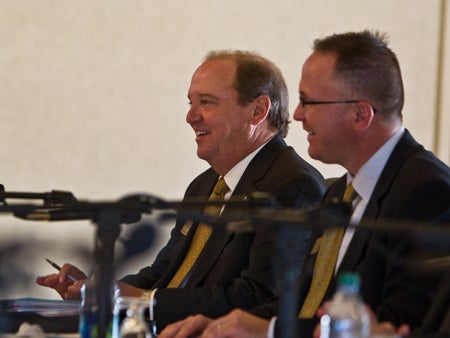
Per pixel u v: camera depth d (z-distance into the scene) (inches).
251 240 332.5
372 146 283.1
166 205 224.4
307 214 201.3
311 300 278.5
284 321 199.5
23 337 272.1
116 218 223.3
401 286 258.5
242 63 358.6
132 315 233.0
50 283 348.5
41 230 492.1
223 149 356.2
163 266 385.7
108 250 223.5
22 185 569.6
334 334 198.1
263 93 356.5
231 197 346.0
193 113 358.6
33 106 568.4
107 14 569.3
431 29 571.5
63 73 569.6
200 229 355.6
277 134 360.5
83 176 572.1
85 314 249.1
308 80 288.2
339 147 286.2
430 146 572.4
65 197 279.7
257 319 267.9
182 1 571.5
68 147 570.9
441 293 243.4
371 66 282.8
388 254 235.0
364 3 573.3
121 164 572.1
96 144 571.2
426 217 265.9
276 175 340.5
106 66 570.9
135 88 571.5
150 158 573.6
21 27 566.3
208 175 385.7
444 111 569.3
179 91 573.3
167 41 572.1
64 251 489.1
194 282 341.1
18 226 493.7
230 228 210.8
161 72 572.1
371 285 266.7
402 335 219.9
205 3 572.7
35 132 569.3
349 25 574.6
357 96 282.5
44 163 569.9
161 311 323.3
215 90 355.9
